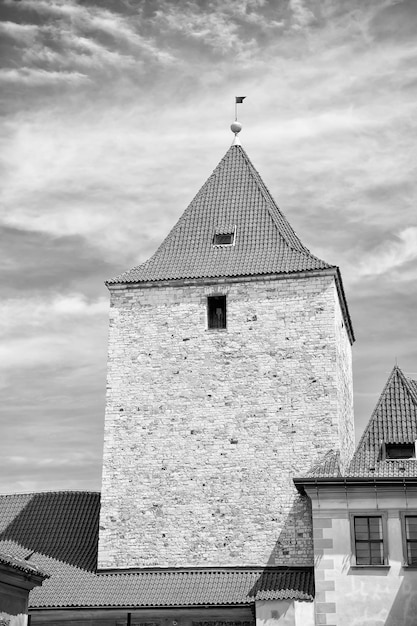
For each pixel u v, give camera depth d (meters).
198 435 42.12
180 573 40.19
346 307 47.00
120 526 41.50
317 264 43.38
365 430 40.12
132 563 40.88
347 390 46.06
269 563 39.84
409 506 36.91
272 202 48.09
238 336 43.09
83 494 45.72
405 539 36.59
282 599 36.50
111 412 43.12
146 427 42.66
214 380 42.72
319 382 41.88
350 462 39.12
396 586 36.09
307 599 36.41
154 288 44.44
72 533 43.72
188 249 45.91
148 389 43.16
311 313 42.75
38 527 44.28
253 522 40.56
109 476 42.25
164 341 43.66
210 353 43.09
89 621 39.34
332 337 42.31
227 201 47.38
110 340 44.12
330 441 41.03
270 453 41.34
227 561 40.19
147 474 42.03
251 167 48.47
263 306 43.25
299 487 38.16
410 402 40.75
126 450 42.50
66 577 40.75
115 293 44.72
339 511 37.19
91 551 42.53
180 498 41.44
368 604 36.06
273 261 44.31
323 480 37.25
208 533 40.75
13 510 45.50
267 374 42.38
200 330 43.50
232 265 44.47
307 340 42.50
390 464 38.50
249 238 45.75
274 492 40.78
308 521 40.12
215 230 46.31
